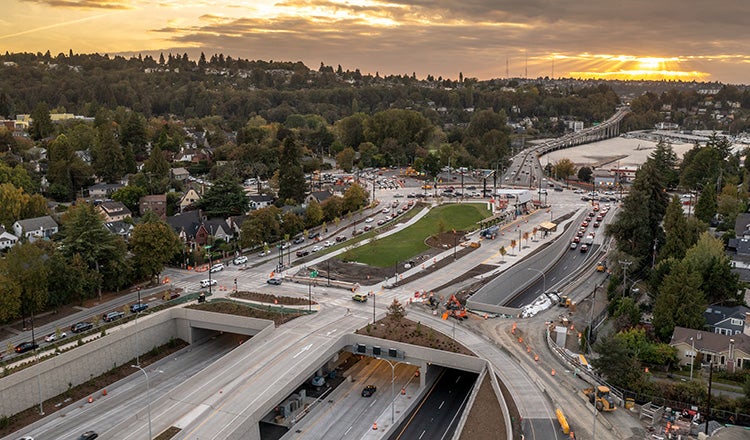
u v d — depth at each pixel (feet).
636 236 551.18
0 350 396.57
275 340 403.13
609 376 350.43
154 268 522.88
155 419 315.37
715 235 639.76
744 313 434.71
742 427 310.86
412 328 424.05
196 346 460.55
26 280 434.71
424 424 350.84
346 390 390.42
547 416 313.12
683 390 337.72
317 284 527.40
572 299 504.43
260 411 323.78
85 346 394.11
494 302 505.66
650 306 483.51
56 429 344.08
